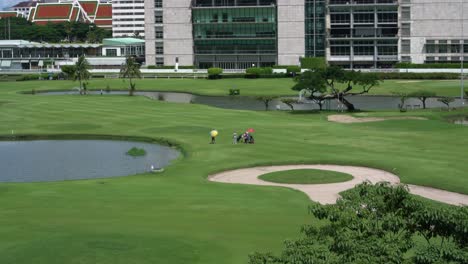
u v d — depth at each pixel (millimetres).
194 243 39125
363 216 27812
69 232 41469
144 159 81812
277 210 49469
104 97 168750
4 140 99250
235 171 70875
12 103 148500
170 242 39250
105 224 43969
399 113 123188
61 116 123062
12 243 38906
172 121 112750
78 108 136875
